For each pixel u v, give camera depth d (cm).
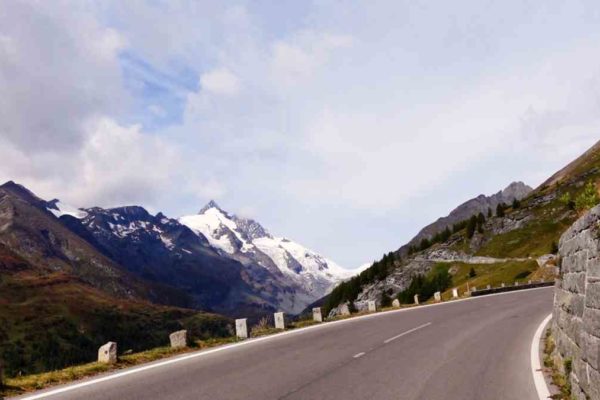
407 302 14938
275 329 2189
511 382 1046
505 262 14275
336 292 19800
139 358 1402
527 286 6256
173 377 1102
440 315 2748
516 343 1603
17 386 1023
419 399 906
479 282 11700
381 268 18925
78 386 1012
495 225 16900
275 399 903
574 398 851
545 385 1012
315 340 1767
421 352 1470
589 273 792
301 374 1138
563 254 1123
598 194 1989
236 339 1866
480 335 1842
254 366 1245
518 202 18312
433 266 16738
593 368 725
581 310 855
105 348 1321
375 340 1755
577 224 923
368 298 17412
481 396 930
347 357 1384
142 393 945
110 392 952
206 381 1057
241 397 915
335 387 1002
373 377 1105
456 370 1186
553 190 17212
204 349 1598
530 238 14938
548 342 1536
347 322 2503
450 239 18088
